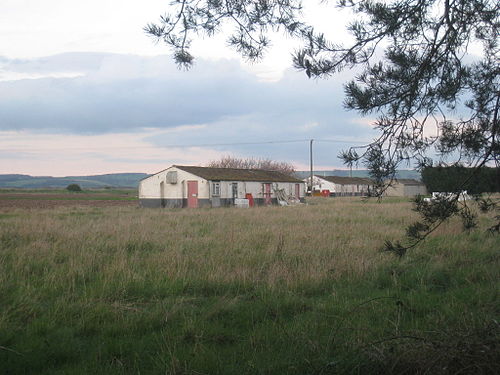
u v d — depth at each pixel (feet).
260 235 50.42
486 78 19.11
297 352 17.53
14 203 170.30
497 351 14.42
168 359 17.04
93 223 62.85
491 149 18.10
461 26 18.35
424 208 19.06
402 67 18.47
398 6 18.31
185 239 46.55
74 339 19.57
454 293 26.53
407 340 16.43
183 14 18.93
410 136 18.63
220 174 148.36
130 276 28.91
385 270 32.48
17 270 31.12
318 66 18.76
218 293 27.53
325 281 29.48
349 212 90.38
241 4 19.07
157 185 147.13
